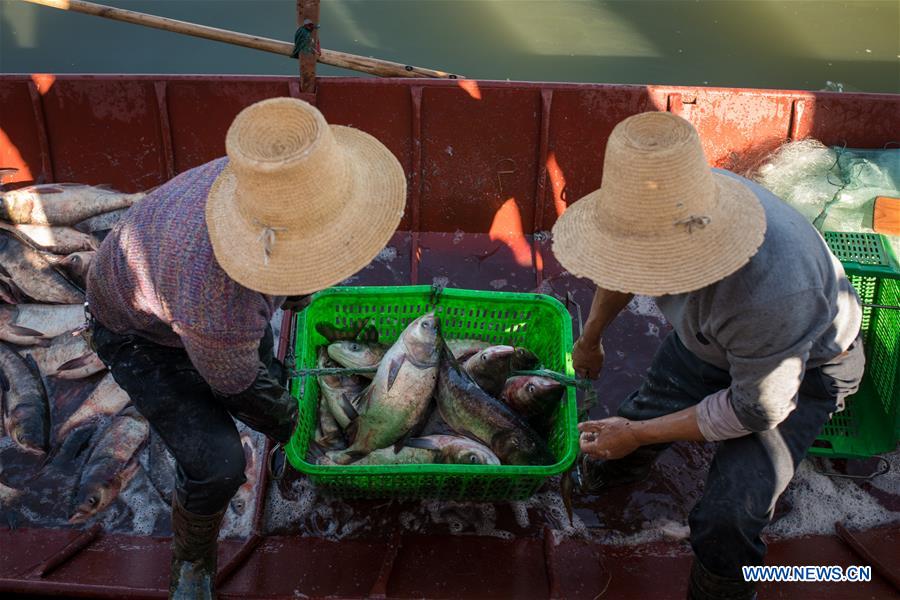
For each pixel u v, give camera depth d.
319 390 3.68
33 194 4.33
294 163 1.96
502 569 3.03
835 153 4.39
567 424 3.22
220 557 3.05
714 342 2.44
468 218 4.61
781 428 2.50
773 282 2.12
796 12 8.58
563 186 4.55
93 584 2.71
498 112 4.40
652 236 2.10
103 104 4.40
